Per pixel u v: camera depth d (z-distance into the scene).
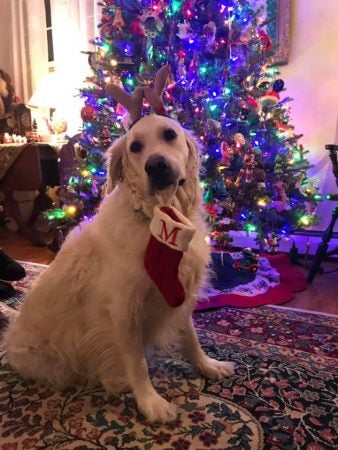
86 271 1.42
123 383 1.46
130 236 1.35
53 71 4.39
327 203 3.17
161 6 2.44
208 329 1.97
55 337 1.50
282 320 2.05
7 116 4.43
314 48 3.06
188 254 1.39
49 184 4.01
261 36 2.62
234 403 1.39
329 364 1.63
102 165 2.75
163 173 1.29
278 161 2.58
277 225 2.63
